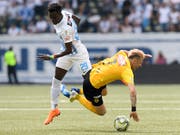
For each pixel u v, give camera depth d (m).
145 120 26.09
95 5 66.44
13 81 62.19
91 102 22.81
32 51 62.06
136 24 64.69
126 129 22.03
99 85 22.17
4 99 40.53
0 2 69.31
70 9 66.19
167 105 34.50
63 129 22.81
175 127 23.31
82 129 22.81
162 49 60.69
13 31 66.31
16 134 21.09
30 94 45.91
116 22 65.06
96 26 65.06
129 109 31.91
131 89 21.00
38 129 22.83
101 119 26.89
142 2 65.62
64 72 24.53
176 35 60.53
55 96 24.22
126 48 61.09
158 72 58.66
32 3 67.44
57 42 61.91
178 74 58.50
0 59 62.56
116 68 21.77
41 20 66.38
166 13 64.44
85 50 24.48
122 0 66.25
